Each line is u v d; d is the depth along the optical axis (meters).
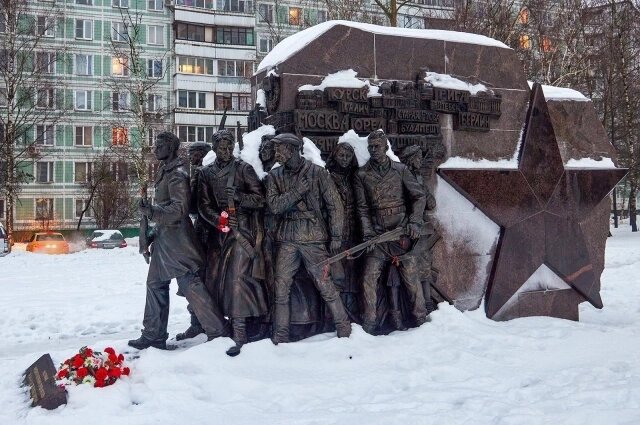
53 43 37.62
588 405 4.73
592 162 8.81
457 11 22.67
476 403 4.79
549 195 8.23
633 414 4.46
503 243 7.89
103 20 38.91
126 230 39.59
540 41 23.17
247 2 40.47
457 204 7.71
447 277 7.61
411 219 6.79
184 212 6.25
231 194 6.26
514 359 6.07
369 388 5.31
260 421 4.52
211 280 6.55
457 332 6.78
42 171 38.69
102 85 38.81
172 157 6.43
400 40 7.55
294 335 6.63
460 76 7.90
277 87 6.99
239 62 40.56
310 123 6.84
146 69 39.44
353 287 6.91
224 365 5.71
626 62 26.38
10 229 28.45
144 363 5.66
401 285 7.05
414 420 4.47
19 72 29.44
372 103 7.18
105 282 14.70
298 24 31.30
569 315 8.38
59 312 10.48
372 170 6.87
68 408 4.83
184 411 4.79
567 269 8.30
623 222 43.84
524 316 8.05
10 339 8.69
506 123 8.16
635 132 27.36
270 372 5.65
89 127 39.19
